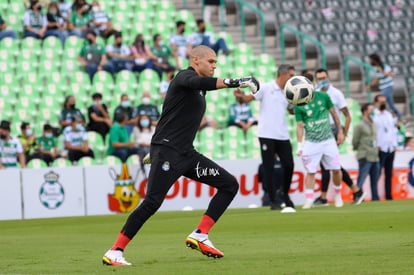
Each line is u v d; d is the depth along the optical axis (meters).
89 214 35.03
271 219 25.27
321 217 25.16
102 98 41.25
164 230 23.22
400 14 54.34
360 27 53.03
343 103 30.58
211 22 49.91
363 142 36.69
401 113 50.09
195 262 14.45
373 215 25.25
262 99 28.97
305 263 13.73
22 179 34.31
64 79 41.69
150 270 13.34
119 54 42.28
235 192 15.12
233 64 45.41
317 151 29.73
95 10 43.50
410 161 39.56
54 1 44.00
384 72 45.41
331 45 51.12
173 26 46.66
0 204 33.88
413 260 13.76
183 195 35.72
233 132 40.56
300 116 29.84
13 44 42.22
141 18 46.31
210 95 42.81
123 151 37.59
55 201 34.66
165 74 42.91
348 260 13.98
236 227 23.02
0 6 43.78
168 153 14.68
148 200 14.59
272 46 50.53
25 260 15.80
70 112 37.81
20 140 36.72
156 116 38.62
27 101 40.91
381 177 38.59
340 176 30.42
